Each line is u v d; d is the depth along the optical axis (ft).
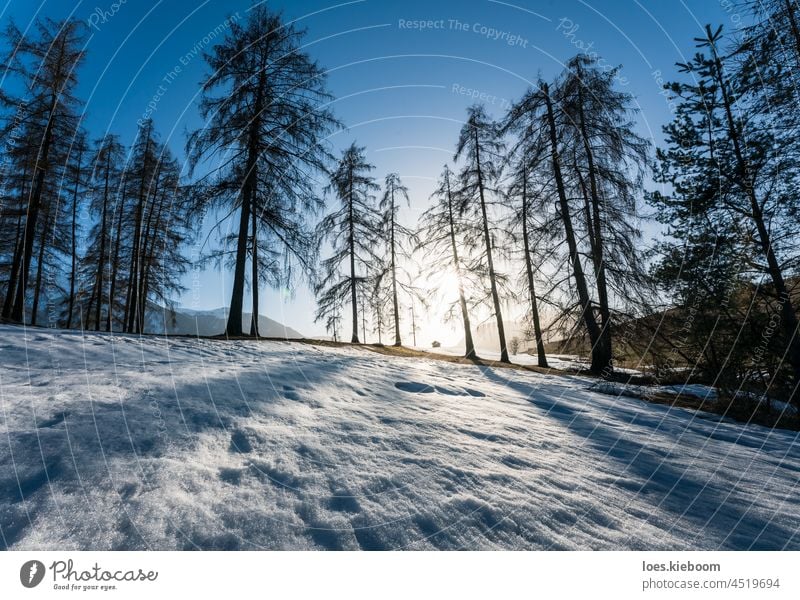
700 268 25.16
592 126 34.99
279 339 34.35
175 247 51.44
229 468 6.45
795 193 22.13
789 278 23.40
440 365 30.81
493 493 6.89
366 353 33.12
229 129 32.65
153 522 4.77
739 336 24.30
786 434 15.08
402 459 8.01
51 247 49.80
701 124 24.81
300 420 9.59
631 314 31.12
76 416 7.41
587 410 16.99
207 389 10.57
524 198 39.50
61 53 36.60
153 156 50.16
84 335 18.66
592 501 7.08
